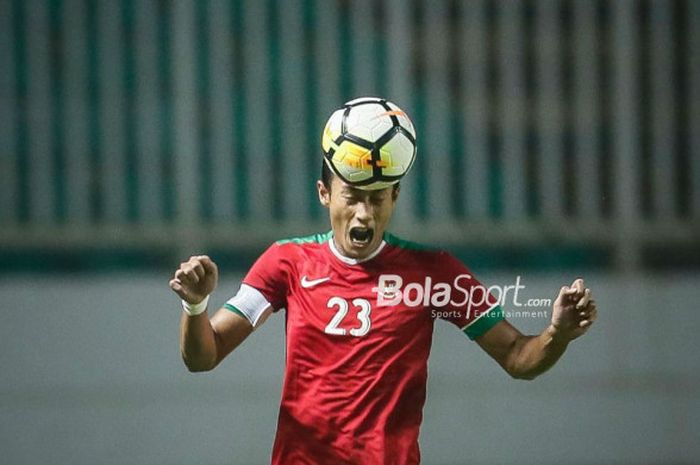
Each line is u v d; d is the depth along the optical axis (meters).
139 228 28.61
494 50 29.05
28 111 28.61
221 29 28.73
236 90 28.80
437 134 28.91
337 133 15.78
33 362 28.42
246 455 28.44
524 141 29.14
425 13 28.88
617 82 29.27
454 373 28.69
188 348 15.81
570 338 15.59
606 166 29.27
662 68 29.36
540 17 29.12
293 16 28.77
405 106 28.81
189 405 28.48
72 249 28.81
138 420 28.47
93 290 28.58
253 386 28.50
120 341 28.56
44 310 28.48
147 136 28.77
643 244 29.28
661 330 29.08
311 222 28.88
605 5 29.27
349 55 28.83
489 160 29.03
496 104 29.03
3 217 28.48
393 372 16.00
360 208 15.76
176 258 28.77
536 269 29.44
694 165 29.36
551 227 29.05
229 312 16.45
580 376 28.95
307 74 28.81
